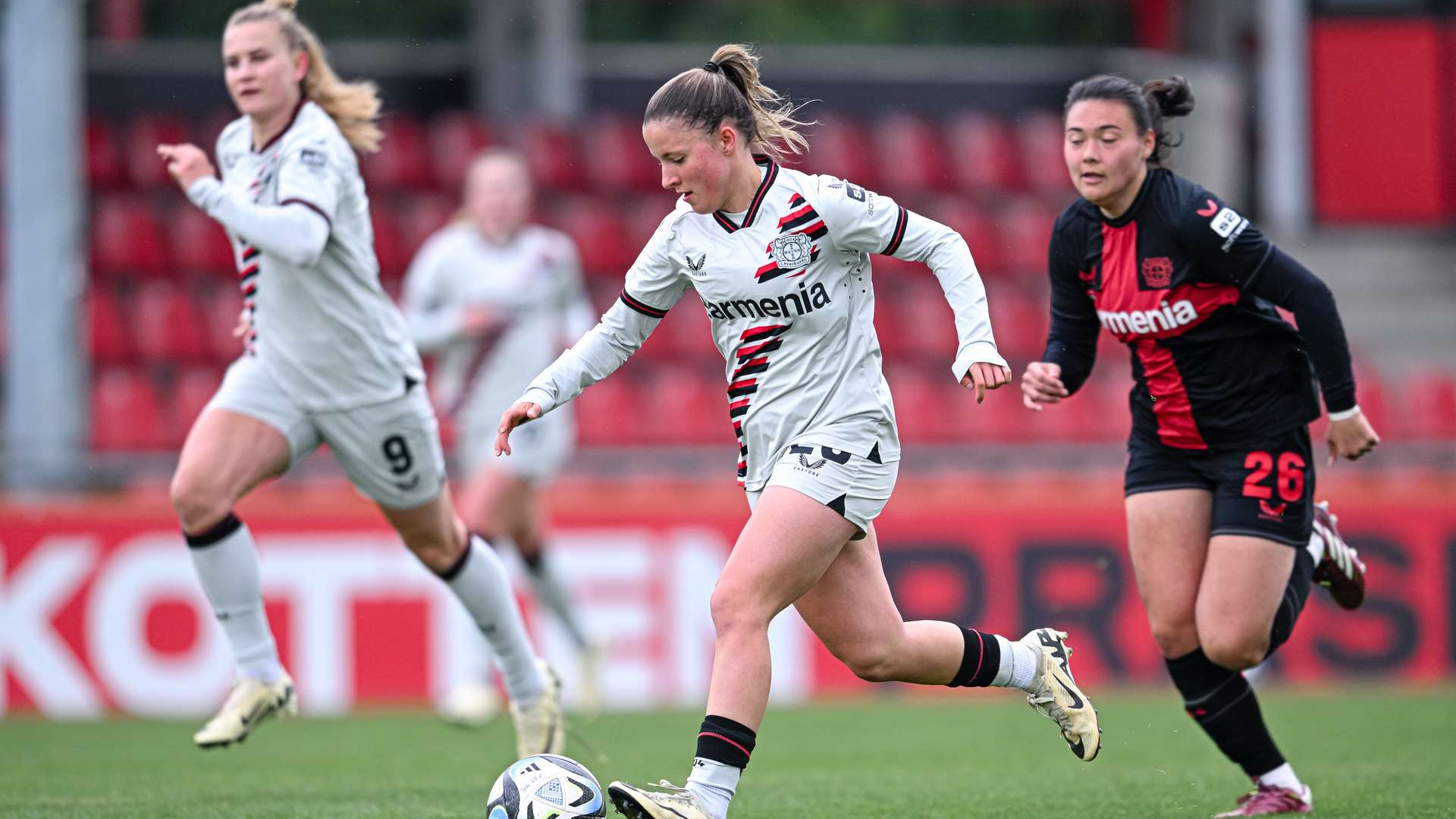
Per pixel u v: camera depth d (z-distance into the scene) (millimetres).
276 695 17781
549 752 19297
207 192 16234
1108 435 43812
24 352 33625
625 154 49469
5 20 34156
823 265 13633
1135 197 16016
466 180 48469
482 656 26656
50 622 30266
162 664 30578
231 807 17531
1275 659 34156
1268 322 16062
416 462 18172
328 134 17266
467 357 28672
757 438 14000
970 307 13953
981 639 14969
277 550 31188
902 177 50781
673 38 67688
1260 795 16844
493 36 50156
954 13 70125
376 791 19172
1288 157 48938
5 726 28391
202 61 48812
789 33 69250
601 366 14641
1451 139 48594
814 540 13469
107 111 47969
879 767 22141
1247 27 53281
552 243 29266
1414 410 43531
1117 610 33812
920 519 33469
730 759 13156
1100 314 16547
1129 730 27031
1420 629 34438
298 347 17547
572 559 32125
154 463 33031
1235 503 16016
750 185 13633
